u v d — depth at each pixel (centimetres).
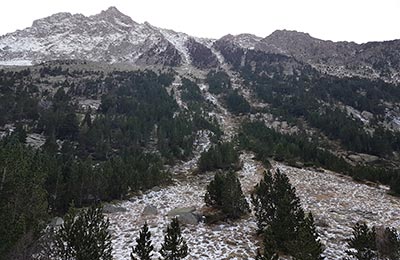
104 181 3825
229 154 5750
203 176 5288
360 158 7456
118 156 5988
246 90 14962
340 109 11394
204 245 2178
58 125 7212
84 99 11319
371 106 12156
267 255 1534
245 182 4544
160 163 5425
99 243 1585
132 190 4259
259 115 10931
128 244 2238
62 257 1508
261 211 2445
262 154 6050
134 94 11356
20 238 1483
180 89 13862
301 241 1594
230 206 2825
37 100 9156
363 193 4059
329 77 16638
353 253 1844
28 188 1764
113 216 3120
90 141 6675
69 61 18325
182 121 8488
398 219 3009
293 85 14725
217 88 14725
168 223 2734
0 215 1539
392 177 4731
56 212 3366
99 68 17100
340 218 2933
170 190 4381
